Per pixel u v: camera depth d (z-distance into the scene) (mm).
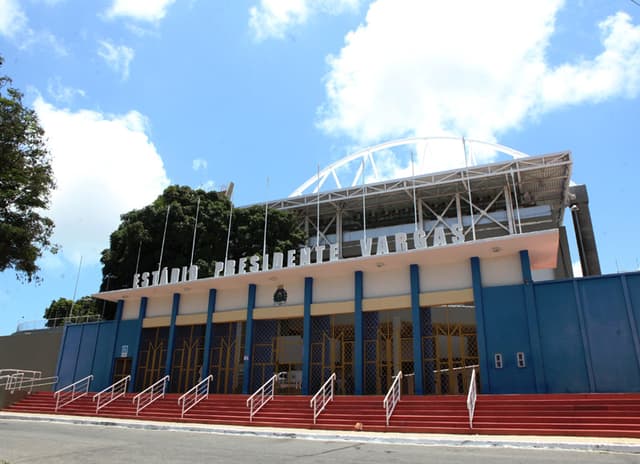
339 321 25250
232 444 14234
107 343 31781
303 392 23328
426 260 22359
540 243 20203
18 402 28234
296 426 18266
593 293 19188
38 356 40875
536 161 49688
